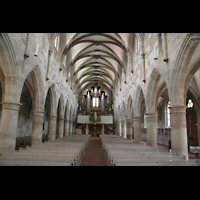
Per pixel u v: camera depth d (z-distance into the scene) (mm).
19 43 8305
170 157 7098
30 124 22453
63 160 5777
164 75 9797
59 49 17656
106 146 11109
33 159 6008
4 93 8625
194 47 7566
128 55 19000
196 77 13203
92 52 25312
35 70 11328
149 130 12609
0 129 7918
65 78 22125
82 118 35281
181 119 8320
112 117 35312
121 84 26641
